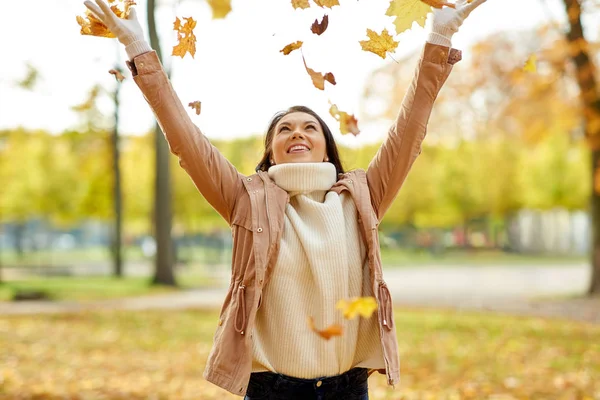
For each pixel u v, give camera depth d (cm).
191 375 719
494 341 919
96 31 254
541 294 1656
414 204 4056
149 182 3175
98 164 2720
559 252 4675
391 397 587
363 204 250
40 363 779
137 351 891
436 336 975
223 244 3934
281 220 243
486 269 2984
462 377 678
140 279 2323
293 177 248
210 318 1255
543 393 590
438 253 4497
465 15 259
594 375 661
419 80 257
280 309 237
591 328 1020
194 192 3247
